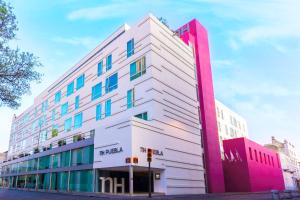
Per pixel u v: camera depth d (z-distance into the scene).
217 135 37.12
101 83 35.16
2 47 15.12
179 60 33.56
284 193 22.20
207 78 38.84
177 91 31.36
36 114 54.75
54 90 48.50
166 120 28.00
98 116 34.03
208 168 33.28
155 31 30.20
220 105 53.94
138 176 30.98
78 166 29.28
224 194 29.41
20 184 46.88
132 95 29.38
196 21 40.59
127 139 23.16
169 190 25.47
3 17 14.63
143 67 28.98
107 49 35.62
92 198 20.53
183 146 29.72
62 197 22.44
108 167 24.53
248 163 40.41
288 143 86.06
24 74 15.93
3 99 15.63
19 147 61.56
